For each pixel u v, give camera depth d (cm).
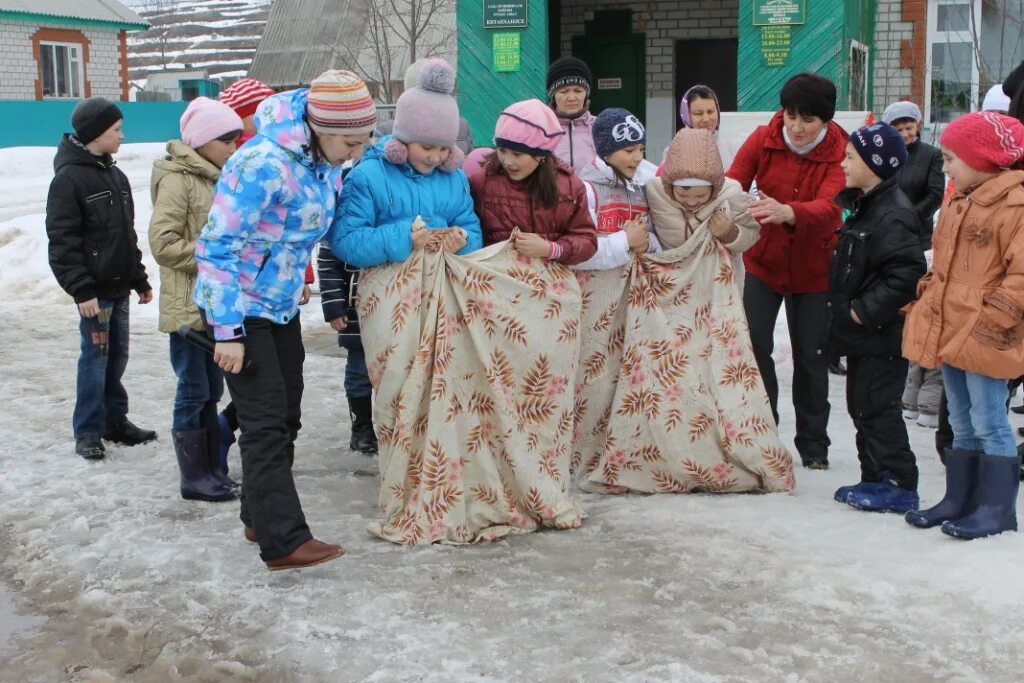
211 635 373
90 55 3269
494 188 485
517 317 470
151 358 840
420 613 386
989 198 431
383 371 458
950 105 1367
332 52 1745
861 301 474
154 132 2709
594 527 474
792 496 514
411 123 446
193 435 510
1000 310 422
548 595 400
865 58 1332
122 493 523
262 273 408
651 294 515
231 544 455
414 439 460
